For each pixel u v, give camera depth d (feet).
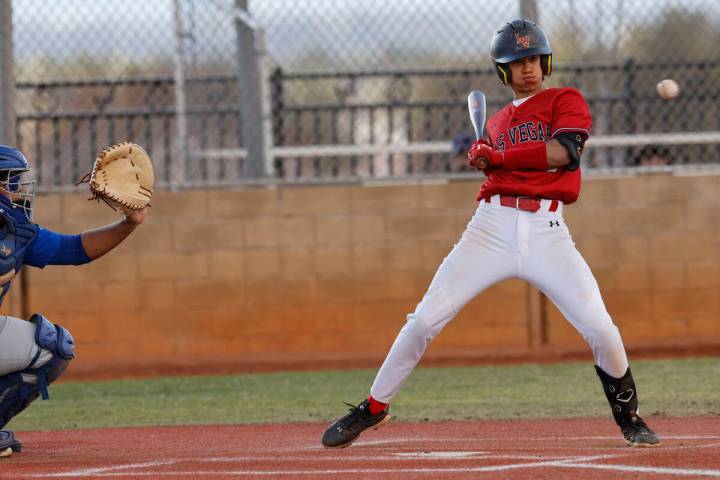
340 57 135.23
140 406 92.48
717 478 45.60
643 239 127.24
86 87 146.61
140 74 153.79
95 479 49.14
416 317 56.80
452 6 133.08
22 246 57.62
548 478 46.55
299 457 56.90
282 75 141.90
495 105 138.62
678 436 64.69
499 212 55.77
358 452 59.41
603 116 141.90
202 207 124.06
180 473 50.55
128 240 123.75
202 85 139.13
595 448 58.08
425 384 102.01
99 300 123.44
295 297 124.77
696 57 140.46
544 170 55.21
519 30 56.80
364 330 125.08
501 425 74.64
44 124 162.30
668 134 135.74
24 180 57.67
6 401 59.82
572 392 93.97
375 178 124.98
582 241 126.72
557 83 143.33
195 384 107.24
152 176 58.49
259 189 124.57
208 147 140.36
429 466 51.24
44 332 59.31
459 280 56.39
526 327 125.49
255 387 103.65
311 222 124.88
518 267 55.77
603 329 55.42
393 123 143.84
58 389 105.70
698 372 105.81
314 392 98.94
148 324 123.75
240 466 52.90
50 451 64.23
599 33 138.41
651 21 138.31
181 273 124.06
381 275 125.29
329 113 155.43
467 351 121.08
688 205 127.54
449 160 146.41
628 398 57.88
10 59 118.52
